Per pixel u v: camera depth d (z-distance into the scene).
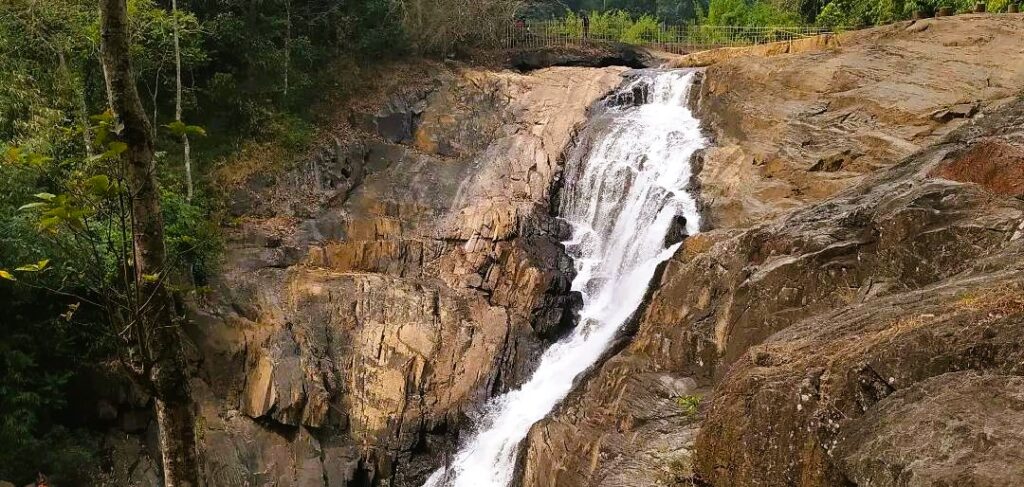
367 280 17.25
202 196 18.22
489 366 16.31
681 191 17.80
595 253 18.83
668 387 11.37
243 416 15.34
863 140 15.87
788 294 10.66
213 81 19.83
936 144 12.81
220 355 15.79
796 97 18.31
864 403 5.66
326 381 15.67
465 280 17.95
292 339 16.08
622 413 11.12
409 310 16.64
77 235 4.89
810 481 5.72
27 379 13.25
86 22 15.34
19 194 12.43
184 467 5.60
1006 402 4.55
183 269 16.02
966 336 5.41
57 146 13.51
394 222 19.27
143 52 16.94
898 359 5.62
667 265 15.24
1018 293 6.08
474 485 14.34
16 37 15.10
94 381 14.45
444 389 15.88
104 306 5.11
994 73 15.95
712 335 11.63
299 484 14.55
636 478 9.26
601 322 16.55
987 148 10.59
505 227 18.41
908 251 9.74
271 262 17.69
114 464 14.12
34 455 12.83
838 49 19.23
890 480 4.64
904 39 18.56
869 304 8.13
